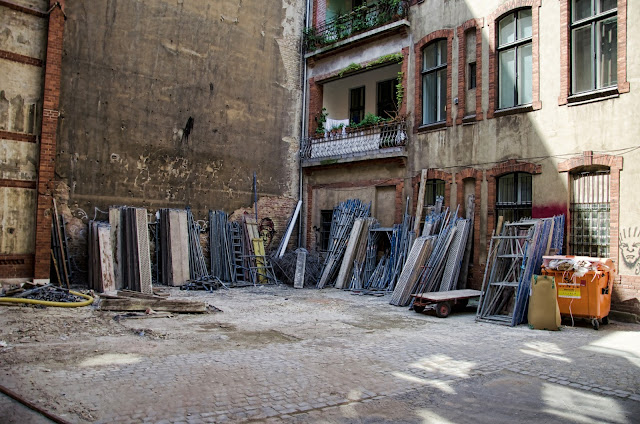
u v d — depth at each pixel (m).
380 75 17.83
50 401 4.49
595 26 10.71
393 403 4.75
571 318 8.96
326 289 14.23
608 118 10.25
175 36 14.94
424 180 13.94
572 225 10.84
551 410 4.63
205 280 13.95
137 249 12.48
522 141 11.79
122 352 6.33
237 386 5.09
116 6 13.80
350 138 16.28
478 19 12.95
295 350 6.72
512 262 9.85
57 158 12.78
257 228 16.14
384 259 14.36
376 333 8.06
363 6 16.12
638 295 9.45
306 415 4.39
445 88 13.98
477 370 5.91
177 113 14.95
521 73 12.13
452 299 10.02
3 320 8.01
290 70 17.81
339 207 16.33
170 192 14.76
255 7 16.81
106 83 13.63
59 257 12.34
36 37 11.41
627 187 9.84
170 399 4.64
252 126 16.70
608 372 5.89
